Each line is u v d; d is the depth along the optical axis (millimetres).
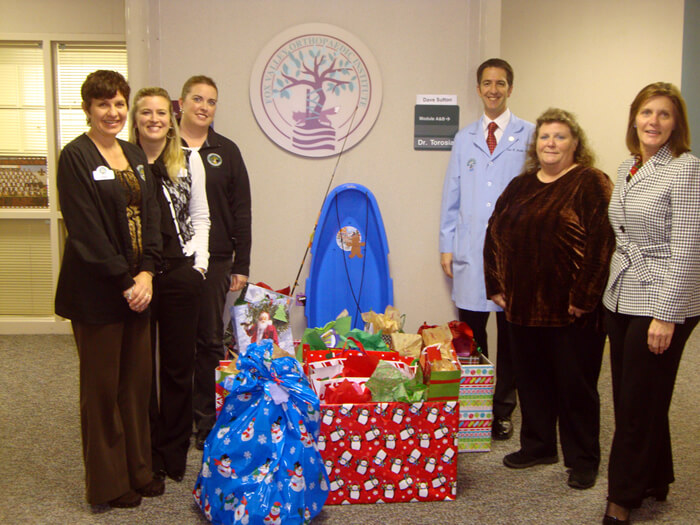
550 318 2432
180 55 3195
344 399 2344
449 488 2369
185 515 2252
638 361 2117
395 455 2336
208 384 2900
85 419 2219
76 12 4996
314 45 3229
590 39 4965
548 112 2482
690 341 4973
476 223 3045
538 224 2451
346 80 3250
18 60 5074
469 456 2785
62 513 2258
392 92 3277
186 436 2543
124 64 5125
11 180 5156
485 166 3059
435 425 2342
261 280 3338
